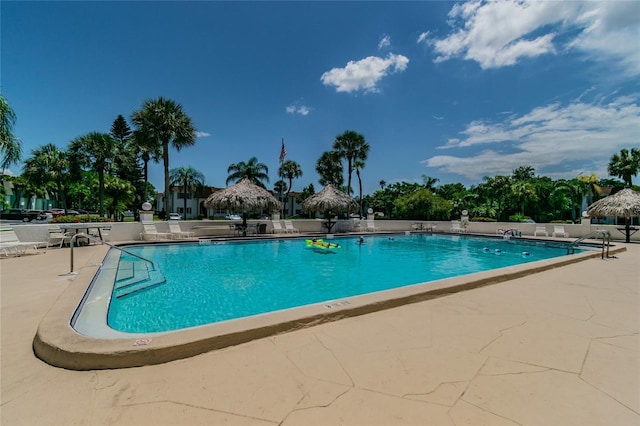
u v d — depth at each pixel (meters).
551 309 4.07
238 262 10.23
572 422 1.82
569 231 17.20
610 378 2.34
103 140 26.55
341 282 7.91
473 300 4.49
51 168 33.88
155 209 54.81
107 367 2.47
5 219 30.53
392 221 22.62
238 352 2.76
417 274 9.03
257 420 1.82
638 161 30.48
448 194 48.59
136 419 1.83
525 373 2.41
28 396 2.10
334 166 40.00
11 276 6.06
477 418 1.85
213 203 16.56
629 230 15.30
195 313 5.40
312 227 20.20
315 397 2.06
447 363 2.57
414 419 1.83
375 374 2.38
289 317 3.32
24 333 3.24
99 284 5.93
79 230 11.95
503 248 15.02
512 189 34.25
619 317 3.77
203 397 2.07
